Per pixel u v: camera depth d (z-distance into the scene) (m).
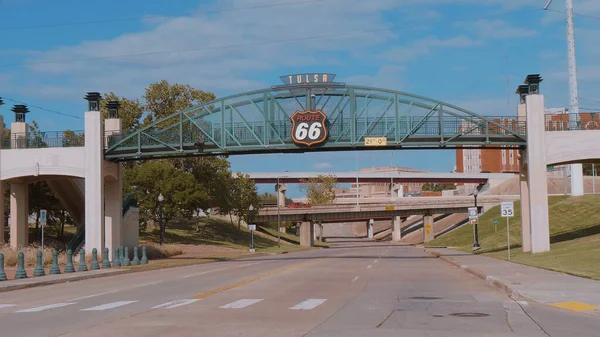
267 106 45.19
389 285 22.88
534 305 15.78
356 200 150.38
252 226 70.19
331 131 44.41
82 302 17.34
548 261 32.81
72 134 47.25
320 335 11.12
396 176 161.75
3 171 46.09
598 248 37.44
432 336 10.98
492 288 21.31
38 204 59.34
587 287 19.31
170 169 69.62
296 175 156.38
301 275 28.62
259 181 154.50
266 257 57.38
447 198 127.44
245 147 45.19
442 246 86.25
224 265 40.38
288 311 14.84
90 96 45.97
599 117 45.50
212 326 12.27
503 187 145.50
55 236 64.12
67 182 51.41
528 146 43.72
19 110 48.25
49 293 21.02
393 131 44.25
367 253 66.25
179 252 58.22
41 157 45.56
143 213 69.12
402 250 77.31
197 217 87.81
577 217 68.38
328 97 44.62
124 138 45.84
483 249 58.88
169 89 83.06
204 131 45.59
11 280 25.33
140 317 13.70
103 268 34.81
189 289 21.39
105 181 47.97
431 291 20.34
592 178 126.00
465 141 44.06
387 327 12.14
